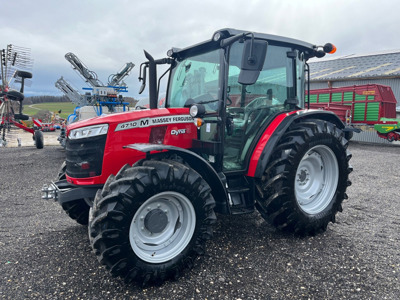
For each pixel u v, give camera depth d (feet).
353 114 43.19
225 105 9.78
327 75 61.16
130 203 7.59
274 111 11.59
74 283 8.16
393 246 10.14
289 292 7.67
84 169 9.07
